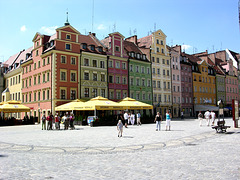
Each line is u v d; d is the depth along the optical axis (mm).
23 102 55344
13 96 61219
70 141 17297
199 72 77312
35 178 8000
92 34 57906
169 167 9344
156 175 8227
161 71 65438
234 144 14961
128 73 57156
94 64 51062
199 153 12133
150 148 13875
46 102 46156
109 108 36156
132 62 58531
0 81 66250
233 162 10031
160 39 66562
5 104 40156
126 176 8148
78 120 38312
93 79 50438
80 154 12258
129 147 14289
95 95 50406
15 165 9922
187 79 73000
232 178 7773
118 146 14719
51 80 45125
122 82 55812
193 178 7820
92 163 10211
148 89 61500
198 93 75875
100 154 12219
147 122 42219
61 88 45469
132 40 67188
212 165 9570
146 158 11117
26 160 10898
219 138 18172
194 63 76875
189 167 9305
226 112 81062
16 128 33125
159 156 11539
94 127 33156
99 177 8070
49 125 30609
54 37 48125
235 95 93562
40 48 50062
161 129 27562
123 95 55719
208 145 14758
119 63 55719
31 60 52906
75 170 9047
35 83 51344
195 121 47125
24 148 14297
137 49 64250
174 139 17891
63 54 46375
